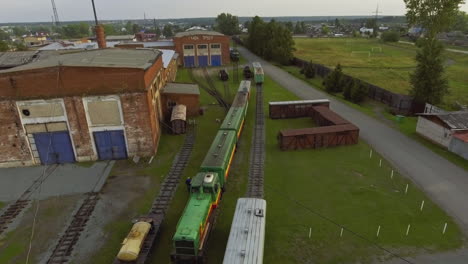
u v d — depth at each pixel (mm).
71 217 22016
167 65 50688
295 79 66625
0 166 28922
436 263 17141
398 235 19312
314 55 105438
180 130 36031
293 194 23984
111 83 27484
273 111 40625
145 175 27406
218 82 64000
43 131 28391
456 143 29656
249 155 30594
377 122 39094
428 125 33156
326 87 55625
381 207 22109
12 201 23969
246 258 14539
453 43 129000
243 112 36500
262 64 86875
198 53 82812
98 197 24281
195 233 16500
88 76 27047
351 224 20438
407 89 57094
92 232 20469
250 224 16812
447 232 19484
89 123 28547
